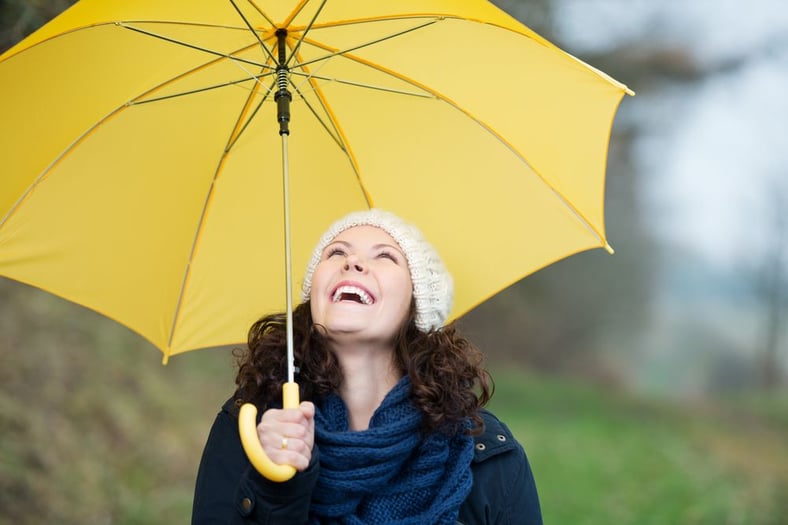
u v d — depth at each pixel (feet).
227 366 35.58
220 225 9.00
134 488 24.13
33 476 21.62
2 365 25.04
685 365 98.53
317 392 7.59
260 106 8.77
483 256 9.08
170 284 8.86
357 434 7.16
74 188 8.36
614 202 87.56
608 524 32.27
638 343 89.25
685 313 100.83
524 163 8.73
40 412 24.38
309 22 8.18
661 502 35.68
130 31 7.98
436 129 8.96
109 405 26.78
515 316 74.95
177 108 8.56
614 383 80.69
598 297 82.28
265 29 8.22
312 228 9.34
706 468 43.62
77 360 27.66
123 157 8.46
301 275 9.21
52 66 7.77
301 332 7.80
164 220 8.75
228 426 7.82
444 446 7.54
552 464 40.24
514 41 8.05
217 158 8.82
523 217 8.94
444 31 8.20
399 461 7.27
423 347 7.79
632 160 83.25
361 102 9.02
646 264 90.99
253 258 9.14
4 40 14.76
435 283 8.04
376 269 7.70
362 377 7.75
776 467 48.83
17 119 7.88
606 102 8.09
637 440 48.73
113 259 8.63
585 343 80.48
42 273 8.40
